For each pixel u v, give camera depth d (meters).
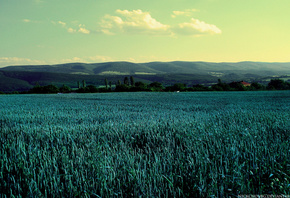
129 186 2.74
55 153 3.82
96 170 3.05
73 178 2.95
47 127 6.55
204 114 9.70
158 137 5.08
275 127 5.86
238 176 2.85
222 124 6.51
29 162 3.47
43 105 17.69
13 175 3.12
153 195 2.59
